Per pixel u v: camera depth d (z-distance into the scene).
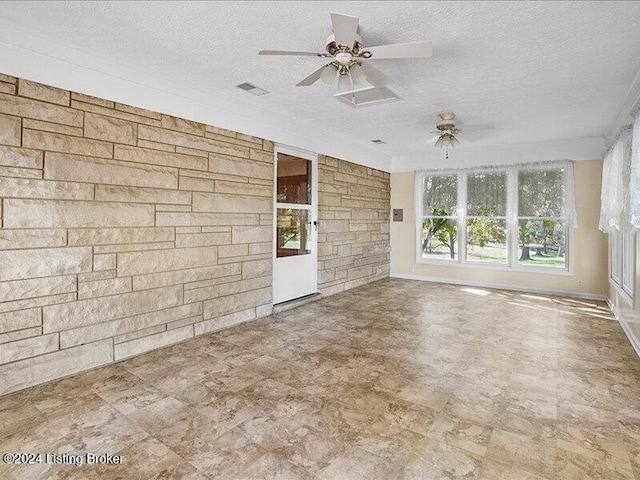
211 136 3.71
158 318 3.29
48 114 2.58
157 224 3.26
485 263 6.36
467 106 3.98
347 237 5.98
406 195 7.12
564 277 5.66
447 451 1.89
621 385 2.64
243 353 3.21
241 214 4.06
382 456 1.84
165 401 2.37
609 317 4.41
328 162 5.46
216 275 3.80
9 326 2.42
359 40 2.25
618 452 1.88
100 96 2.86
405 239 7.16
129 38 2.56
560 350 3.32
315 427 2.09
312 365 2.96
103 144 2.88
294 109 4.16
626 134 3.65
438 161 6.73
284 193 4.73
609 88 3.40
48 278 2.60
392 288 6.17
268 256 4.43
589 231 5.45
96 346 2.87
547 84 3.33
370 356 3.16
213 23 2.37
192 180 3.54
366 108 4.10
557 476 1.71
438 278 6.80
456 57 2.79
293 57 2.84
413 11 2.19
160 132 3.27
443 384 2.64
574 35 2.45
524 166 5.91
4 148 2.38
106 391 2.49
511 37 2.49
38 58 2.52
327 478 1.69
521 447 1.92
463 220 6.53
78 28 2.43
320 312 4.60
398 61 2.87
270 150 4.40
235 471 1.73
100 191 2.86
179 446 1.91
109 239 2.93
